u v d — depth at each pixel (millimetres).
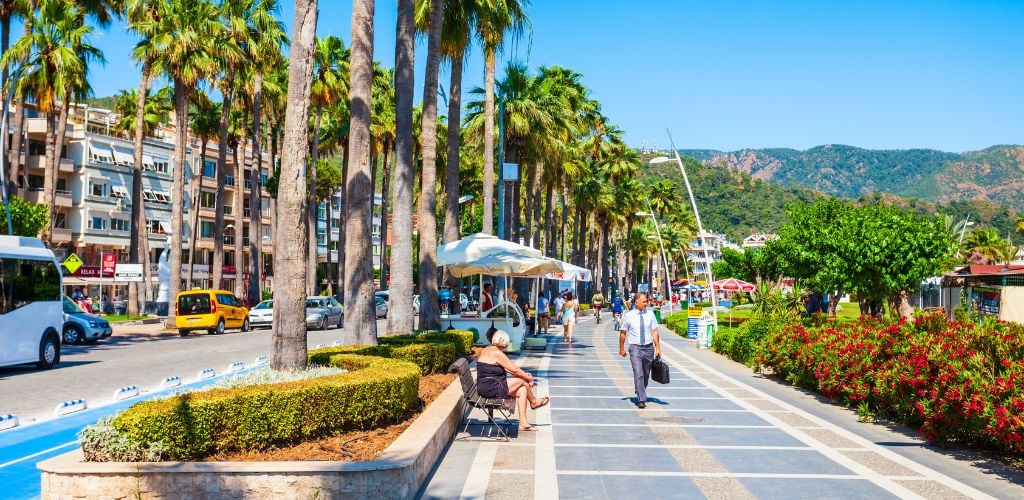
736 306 79500
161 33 38469
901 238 23594
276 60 48094
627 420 11883
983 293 27234
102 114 69250
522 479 7992
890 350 12219
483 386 10562
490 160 32094
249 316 40031
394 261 19922
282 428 7695
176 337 34000
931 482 7988
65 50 37406
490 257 24016
